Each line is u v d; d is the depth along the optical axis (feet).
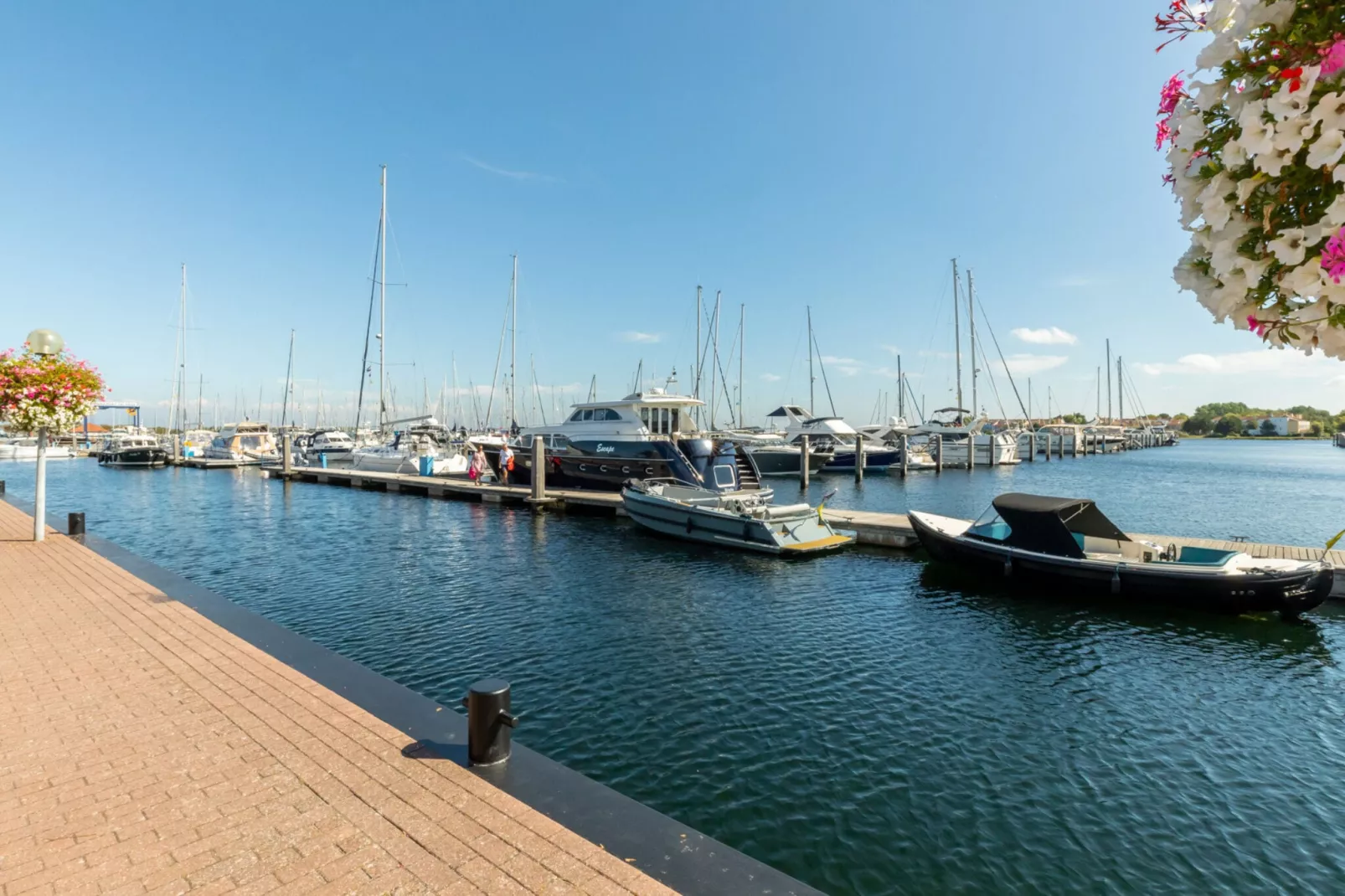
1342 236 4.74
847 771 22.29
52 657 22.38
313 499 102.17
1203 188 6.03
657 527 65.31
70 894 10.87
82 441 268.82
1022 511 45.14
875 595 44.16
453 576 49.70
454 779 14.52
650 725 25.46
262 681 20.29
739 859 11.80
